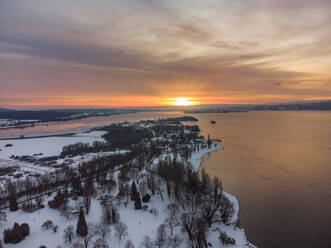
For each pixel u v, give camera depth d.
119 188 114.06
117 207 97.50
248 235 82.50
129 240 73.81
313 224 89.31
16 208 97.94
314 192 117.81
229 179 139.25
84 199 104.69
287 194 116.00
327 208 101.12
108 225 83.25
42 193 122.62
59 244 72.94
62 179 142.12
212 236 79.81
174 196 109.62
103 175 151.12
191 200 103.25
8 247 71.06
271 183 131.25
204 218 87.69
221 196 104.81
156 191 116.31
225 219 88.19
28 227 78.50
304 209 100.69
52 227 81.56
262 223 90.19
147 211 95.25
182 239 75.44
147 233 80.00
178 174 119.44
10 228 81.44
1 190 123.38
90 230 78.50
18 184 130.88
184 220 80.31
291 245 77.31
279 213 97.88
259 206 104.00
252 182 133.25
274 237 81.38
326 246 76.56
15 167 193.25
